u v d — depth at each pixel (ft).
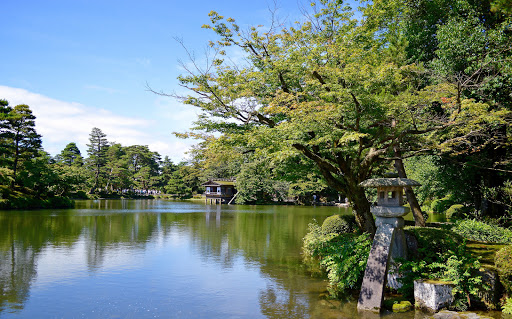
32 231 53.16
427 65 41.14
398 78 29.09
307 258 35.47
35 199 109.09
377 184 23.12
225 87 30.40
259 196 160.86
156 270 29.94
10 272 28.63
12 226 58.95
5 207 97.86
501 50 31.76
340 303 22.15
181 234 52.29
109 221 69.77
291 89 31.71
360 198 32.60
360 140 28.63
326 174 33.19
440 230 25.89
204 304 21.80
